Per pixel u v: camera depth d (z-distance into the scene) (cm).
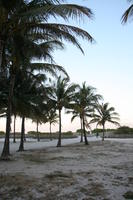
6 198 637
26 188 732
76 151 2180
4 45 1106
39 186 756
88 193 684
